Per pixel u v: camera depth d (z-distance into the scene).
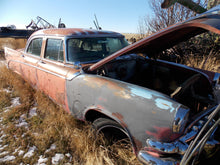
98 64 2.12
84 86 2.13
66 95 2.48
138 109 1.60
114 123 1.90
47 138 2.45
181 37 2.23
